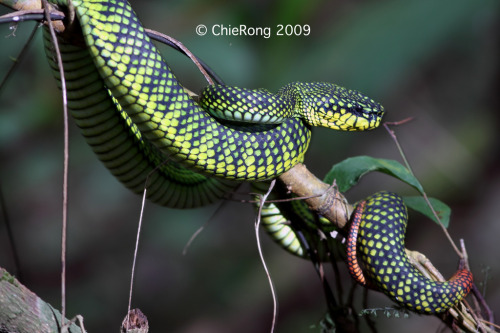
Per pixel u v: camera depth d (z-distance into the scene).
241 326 11.43
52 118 11.27
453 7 7.43
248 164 4.61
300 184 4.85
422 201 5.37
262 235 12.48
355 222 4.73
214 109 4.60
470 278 4.75
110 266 12.49
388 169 5.13
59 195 12.82
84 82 4.45
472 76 12.05
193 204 5.45
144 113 4.34
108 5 4.11
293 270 11.64
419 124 12.33
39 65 10.41
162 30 9.98
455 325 4.90
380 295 10.07
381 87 8.48
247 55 9.79
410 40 7.56
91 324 11.82
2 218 12.59
